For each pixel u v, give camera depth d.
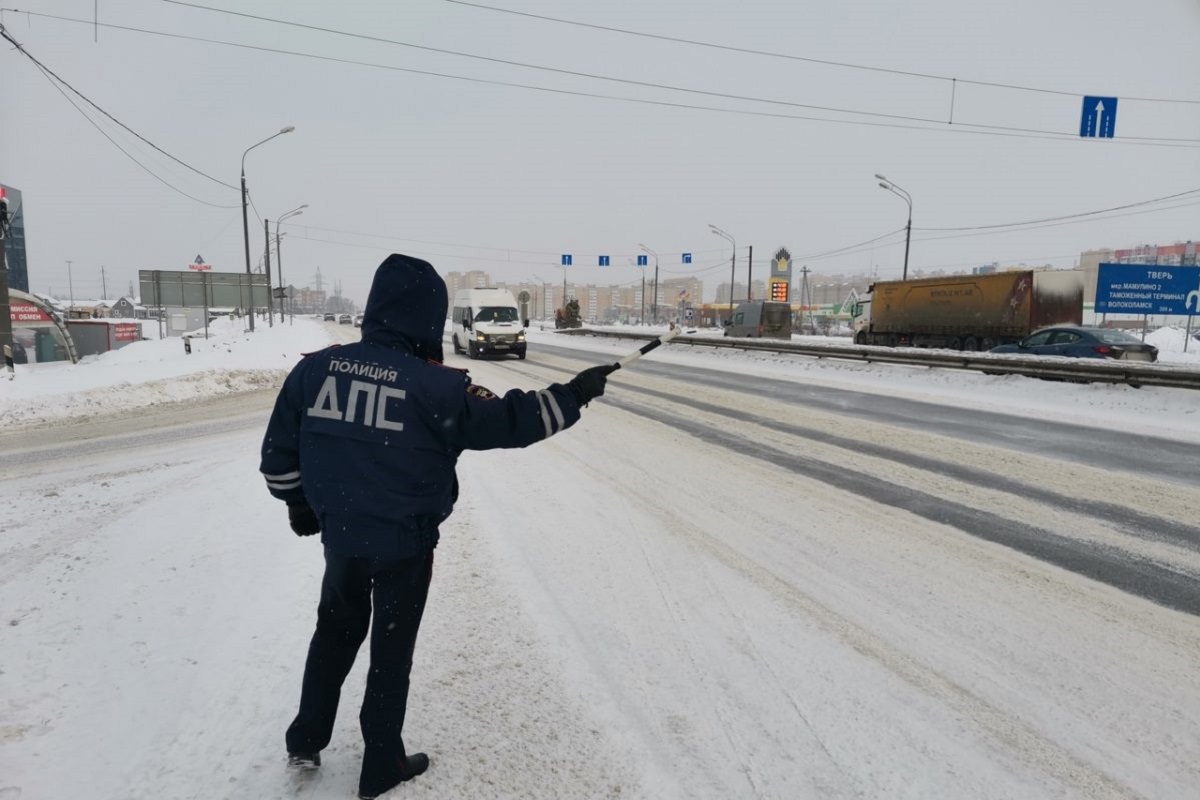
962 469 7.80
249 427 10.62
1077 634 3.77
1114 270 27.39
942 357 17.81
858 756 2.69
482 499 6.30
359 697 2.98
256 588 4.00
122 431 10.26
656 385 16.70
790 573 4.58
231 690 2.94
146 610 3.70
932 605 4.11
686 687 3.16
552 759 2.62
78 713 2.75
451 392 2.21
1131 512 6.15
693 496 6.49
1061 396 14.00
